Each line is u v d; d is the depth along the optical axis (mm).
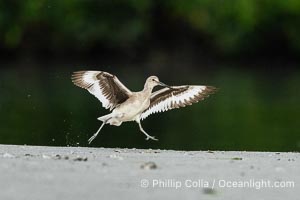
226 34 58469
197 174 10859
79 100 32156
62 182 9805
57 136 21609
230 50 58844
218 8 58188
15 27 55781
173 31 58375
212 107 31125
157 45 58219
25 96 33312
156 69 51875
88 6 56469
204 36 58625
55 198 8844
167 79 42656
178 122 26812
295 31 59156
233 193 9703
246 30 58344
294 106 30828
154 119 27797
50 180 9883
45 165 11070
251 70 52562
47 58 56938
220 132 23891
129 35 56906
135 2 56469
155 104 14078
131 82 39719
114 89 13602
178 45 58469
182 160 12492
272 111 29312
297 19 59000
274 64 59344
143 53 57719
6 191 9109
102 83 13570
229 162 12305
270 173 11195
